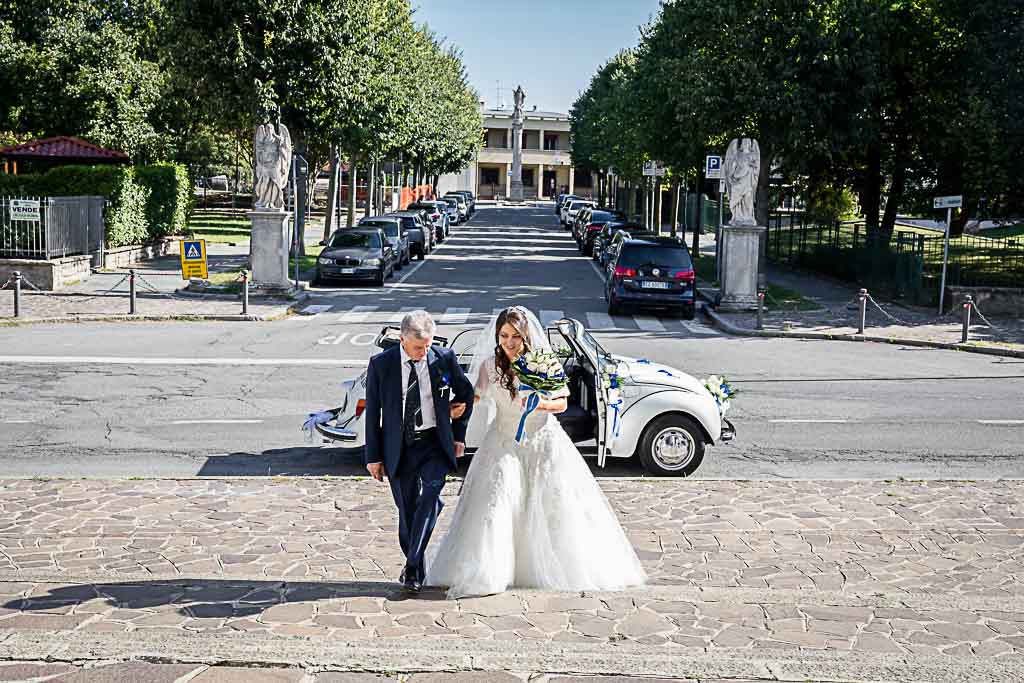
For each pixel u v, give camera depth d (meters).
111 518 7.93
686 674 4.89
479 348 6.54
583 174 127.62
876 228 31.25
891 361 18.05
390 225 35.66
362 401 10.28
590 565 6.24
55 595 5.98
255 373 15.65
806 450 11.38
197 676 4.79
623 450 10.16
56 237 26.70
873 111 30.30
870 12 28.62
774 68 29.20
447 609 5.80
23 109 41.84
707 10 29.64
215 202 72.81
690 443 10.15
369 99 35.16
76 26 41.34
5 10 40.75
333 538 7.48
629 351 18.55
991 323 23.16
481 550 6.12
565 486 6.28
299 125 33.72
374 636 5.36
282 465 10.44
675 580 6.59
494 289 29.30
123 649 5.05
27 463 10.27
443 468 6.18
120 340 18.69
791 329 21.78
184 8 30.48
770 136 30.80
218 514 8.12
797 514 8.28
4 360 16.31
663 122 35.53
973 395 14.80
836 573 6.75
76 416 12.52
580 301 26.92
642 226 37.09
